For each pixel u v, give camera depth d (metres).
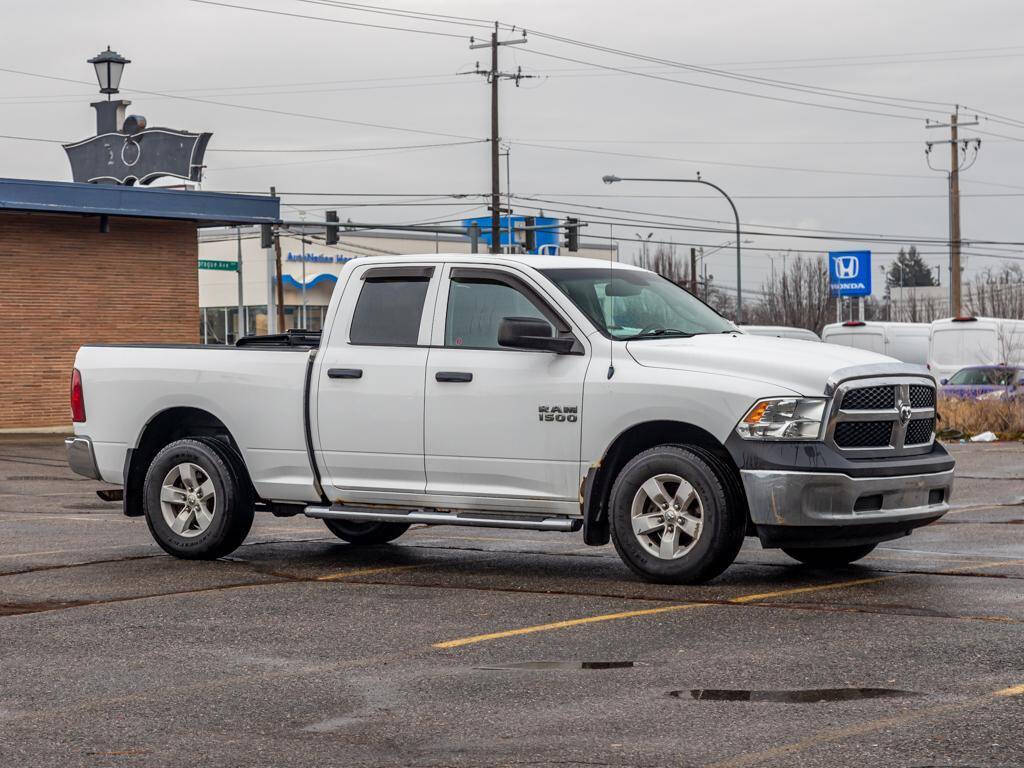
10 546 11.84
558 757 5.32
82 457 11.56
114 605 8.86
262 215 33.06
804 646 7.29
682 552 9.23
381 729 5.79
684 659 7.04
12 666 7.12
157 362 11.21
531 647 7.41
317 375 10.46
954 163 56.59
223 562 10.83
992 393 29.28
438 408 9.98
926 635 7.51
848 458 9.04
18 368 30.05
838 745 5.41
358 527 11.85
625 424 9.38
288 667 7.03
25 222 30.06
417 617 8.34
